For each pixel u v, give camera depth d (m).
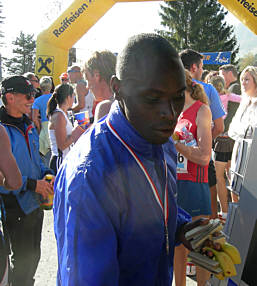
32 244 2.25
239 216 1.66
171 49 0.82
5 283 1.73
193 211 2.36
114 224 0.90
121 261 0.96
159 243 0.99
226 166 4.45
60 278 0.93
